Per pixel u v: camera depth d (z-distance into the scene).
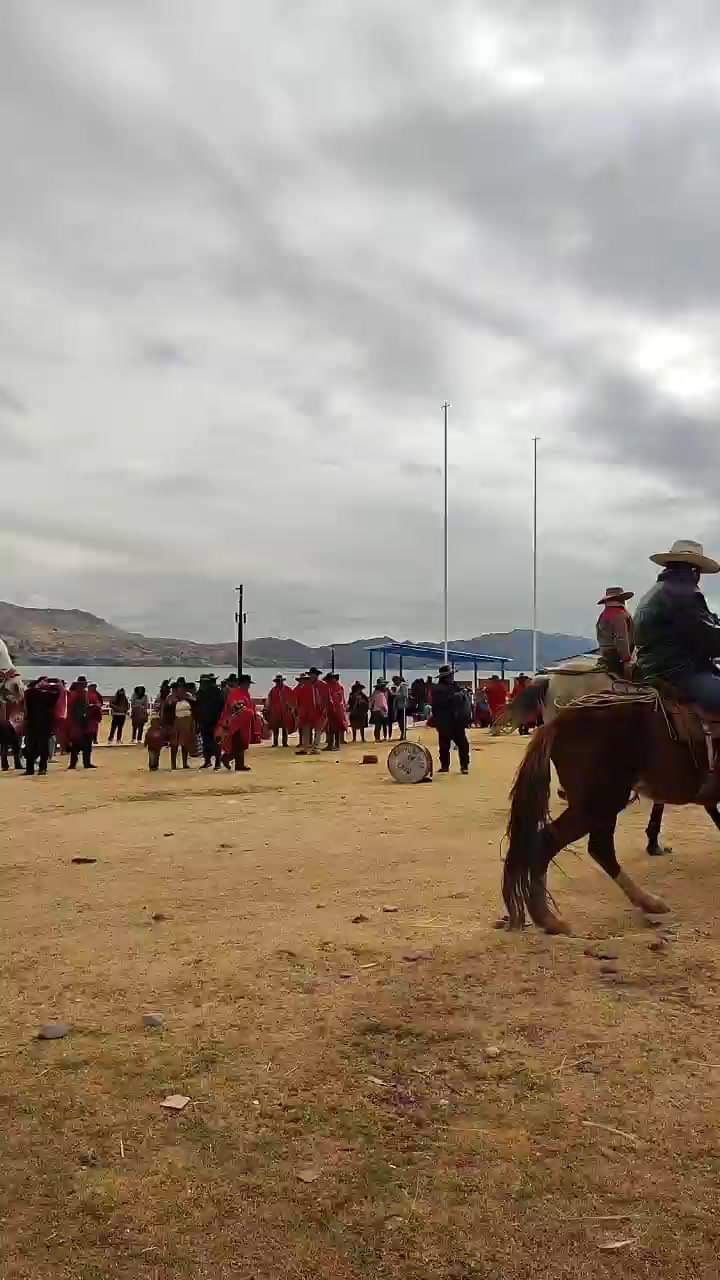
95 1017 5.61
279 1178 3.88
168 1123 4.32
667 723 7.43
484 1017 5.54
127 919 7.79
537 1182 3.83
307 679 25.23
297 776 18.94
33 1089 4.67
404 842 11.13
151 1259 3.40
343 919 7.69
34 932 7.43
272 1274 3.33
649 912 7.62
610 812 7.51
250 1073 4.82
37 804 15.11
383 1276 3.31
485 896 8.45
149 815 13.66
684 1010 5.64
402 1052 5.07
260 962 6.56
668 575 7.89
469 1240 3.49
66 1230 3.56
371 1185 3.83
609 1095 4.56
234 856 10.40
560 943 6.95
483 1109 4.43
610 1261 3.37
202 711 21.27
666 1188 3.79
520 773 7.44
